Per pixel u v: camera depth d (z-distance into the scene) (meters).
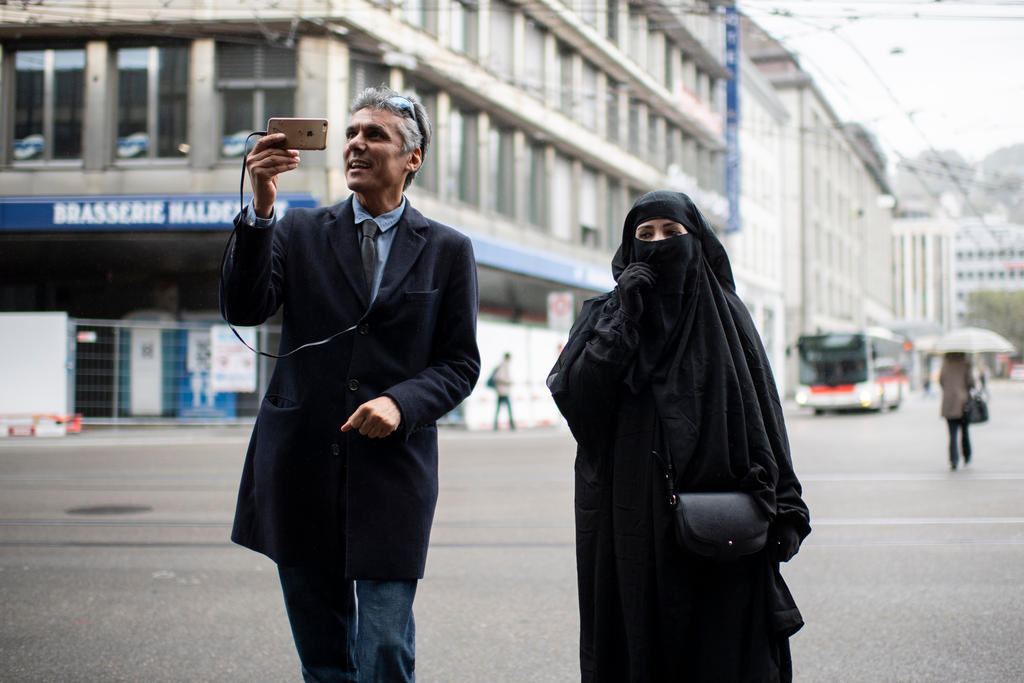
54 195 23.23
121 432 20.81
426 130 3.29
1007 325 121.38
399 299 3.06
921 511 9.41
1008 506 9.73
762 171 54.94
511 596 5.98
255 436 3.13
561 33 31.78
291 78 22.84
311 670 3.15
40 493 10.77
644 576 2.87
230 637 5.09
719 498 2.81
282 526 2.99
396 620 2.96
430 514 3.06
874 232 93.81
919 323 74.81
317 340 3.05
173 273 23.27
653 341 2.98
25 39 23.47
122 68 23.47
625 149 36.62
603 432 3.02
